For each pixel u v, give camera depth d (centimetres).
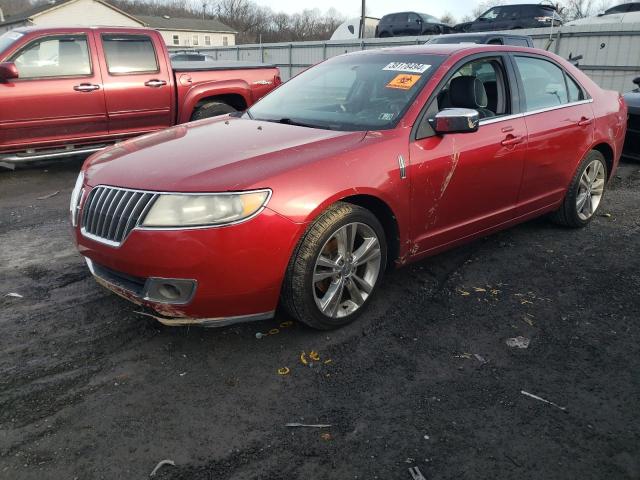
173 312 279
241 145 321
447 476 216
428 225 358
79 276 395
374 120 351
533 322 337
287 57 2472
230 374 281
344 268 315
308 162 295
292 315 309
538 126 421
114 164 315
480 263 425
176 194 270
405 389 270
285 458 225
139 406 255
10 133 654
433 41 1155
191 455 226
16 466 218
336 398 263
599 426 246
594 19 1747
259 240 272
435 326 330
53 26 681
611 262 431
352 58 438
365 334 320
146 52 737
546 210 467
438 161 346
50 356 293
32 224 520
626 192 653
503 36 1091
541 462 224
